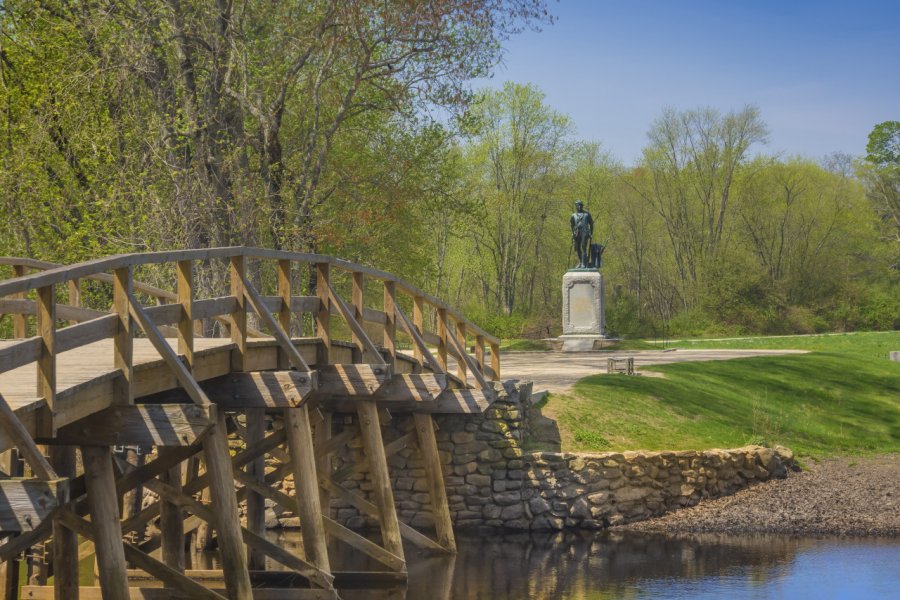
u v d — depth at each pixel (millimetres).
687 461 20656
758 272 71125
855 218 79188
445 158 34438
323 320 13516
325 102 30562
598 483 19859
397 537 14875
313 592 12398
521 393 21000
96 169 23453
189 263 9859
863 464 23406
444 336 17562
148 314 9148
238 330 11180
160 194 24391
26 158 22672
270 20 28094
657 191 79438
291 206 28219
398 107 30312
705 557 16891
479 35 29312
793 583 14984
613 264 80562
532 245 76125
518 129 67000
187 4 25734
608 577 15414
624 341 45281
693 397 25453
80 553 14766
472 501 19891
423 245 36812
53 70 23453
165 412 8836
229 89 26109
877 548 17531
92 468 8898
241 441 19344
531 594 14258
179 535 13266
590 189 74938
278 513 20266
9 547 9320
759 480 21859
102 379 8477
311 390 11156
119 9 24656
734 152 77750
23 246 23297
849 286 75125
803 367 32531
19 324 13461
